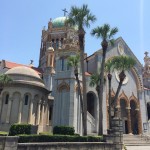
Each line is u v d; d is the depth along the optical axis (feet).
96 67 143.74
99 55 146.41
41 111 125.70
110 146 73.92
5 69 157.07
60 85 127.95
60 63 133.69
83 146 67.46
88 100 140.46
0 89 99.30
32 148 58.29
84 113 84.48
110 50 152.46
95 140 73.77
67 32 197.98
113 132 78.13
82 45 92.79
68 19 96.17
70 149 64.64
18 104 114.01
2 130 106.93
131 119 156.76
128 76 158.40
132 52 165.89
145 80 188.24
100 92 90.79
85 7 95.55
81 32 93.15
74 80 125.70
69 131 83.66
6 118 109.70
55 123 121.49
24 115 113.60
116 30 100.07
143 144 114.73
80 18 93.61
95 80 109.70
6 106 113.60
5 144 54.85
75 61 103.81
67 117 118.52
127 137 125.59
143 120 152.35
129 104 151.33
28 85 117.08
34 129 90.17
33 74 126.52
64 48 134.62
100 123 84.99
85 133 81.71
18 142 61.36
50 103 144.87
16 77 119.03
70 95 122.21
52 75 167.12
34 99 119.96
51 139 66.54
